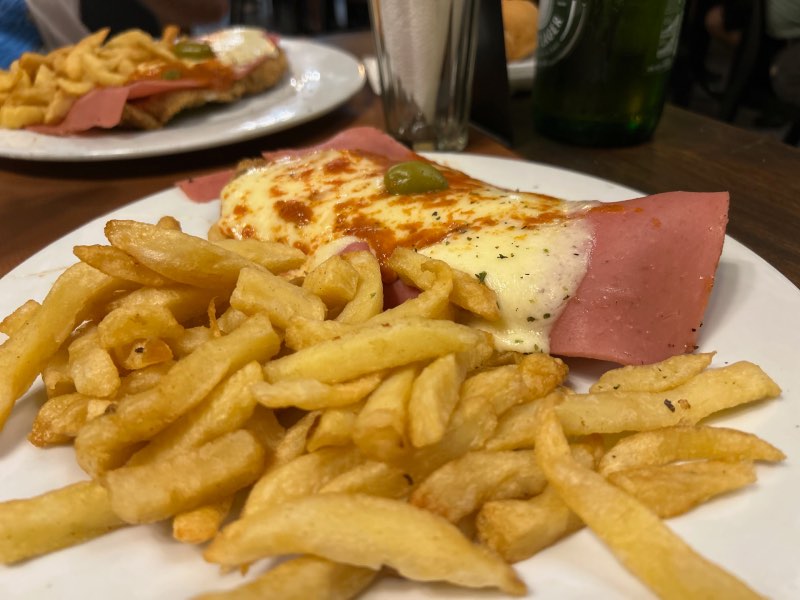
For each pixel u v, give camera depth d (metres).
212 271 0.22
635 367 0.21
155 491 0.17
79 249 0.22
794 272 0.29
